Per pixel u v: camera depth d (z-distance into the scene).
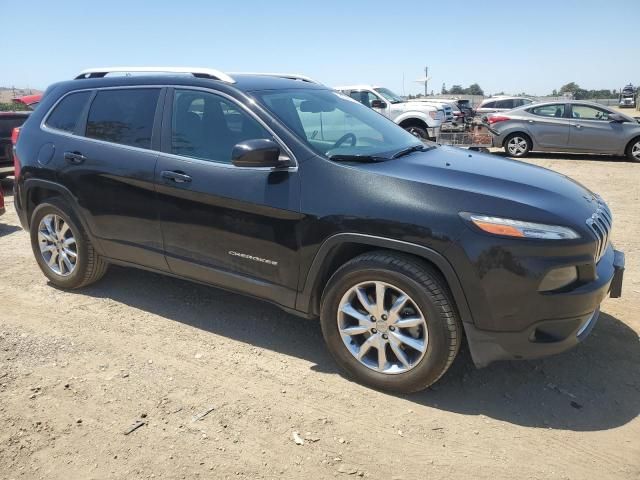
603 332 3.98
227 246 3.62
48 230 4.66
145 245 4.05
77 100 4.45
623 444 2.81
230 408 3.11
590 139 13.74
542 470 2.63
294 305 3.50
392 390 3.22
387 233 3.04
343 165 3.28
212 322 4.17
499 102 24.47
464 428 2.94
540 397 3.22
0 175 10.12
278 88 3.94
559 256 2.83
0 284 4.95
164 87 3.98
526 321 2.88
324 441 2.84
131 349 3.76
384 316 3.15
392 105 16.11
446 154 3.88
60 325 4.12
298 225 3.30
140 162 3.93
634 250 5.87
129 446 2.79
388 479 2.58
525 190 3.08
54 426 2.93
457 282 2.91
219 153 3.66
